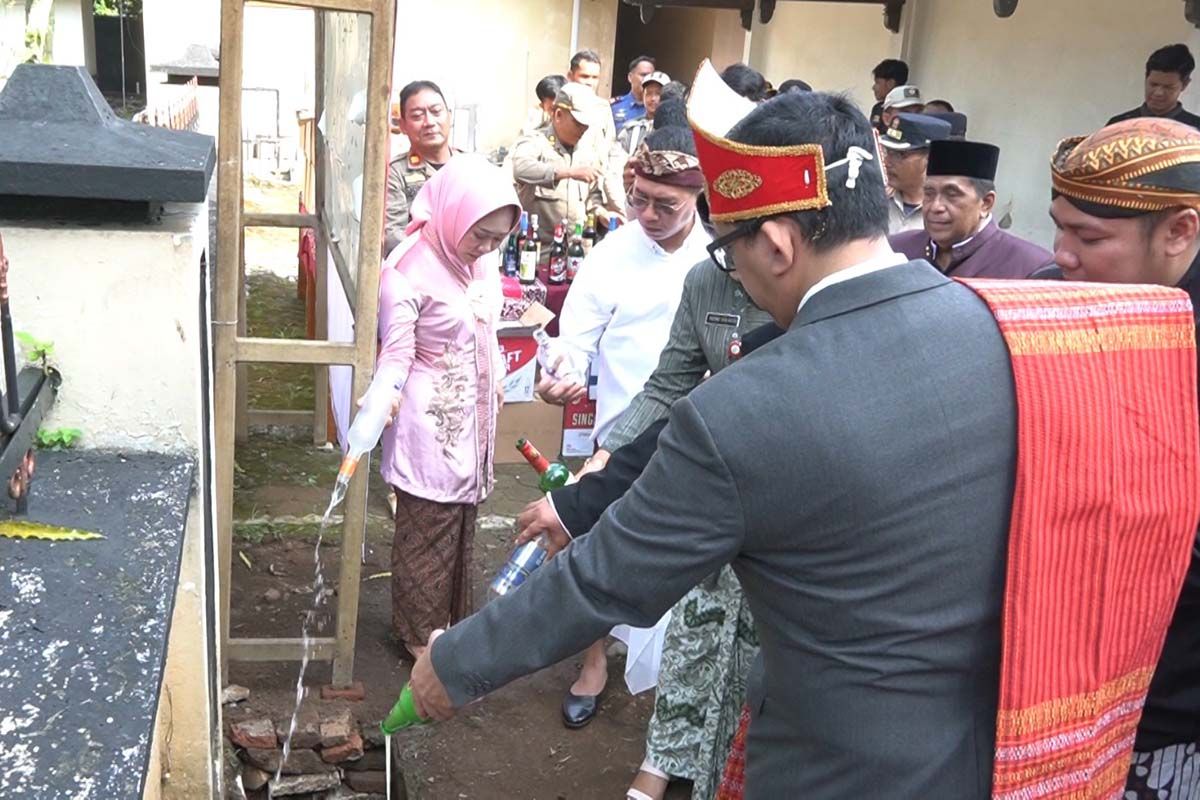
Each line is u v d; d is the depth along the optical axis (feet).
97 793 3.54
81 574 4.70
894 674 4.58
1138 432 4.75
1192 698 5.93
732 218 4.90
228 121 8.48
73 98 5.91
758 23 34.09
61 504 5.30
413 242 10.03
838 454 4.37
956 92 24.14
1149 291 4.98
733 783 6.54
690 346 8.50
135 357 5.89
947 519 4.45
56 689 3.98
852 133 4.72
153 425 6.03
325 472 14.88
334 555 12.73
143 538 5.05
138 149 5.73
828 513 4.46
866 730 4.66
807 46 30.99
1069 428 4.54
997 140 22.71
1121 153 6.09
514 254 17.22
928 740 4.63
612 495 6.81
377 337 10.24
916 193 12.37
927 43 25.36
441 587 10.59
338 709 9.86
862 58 28.17
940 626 4.53
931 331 4.53
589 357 10.28
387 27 8.42
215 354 9.03
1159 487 4.83
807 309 4.73
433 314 9.91
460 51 34.83
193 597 6.47
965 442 4.44
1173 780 6.09
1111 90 19.58
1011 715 4.58
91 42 48.37
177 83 32.89
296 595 11.82
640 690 9.94
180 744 6.82
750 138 4.75
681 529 4.62
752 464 4.46
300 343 9.13
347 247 10.73
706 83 5.38
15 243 5.61
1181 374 4.94
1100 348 4.71
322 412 15.65
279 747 9.48
